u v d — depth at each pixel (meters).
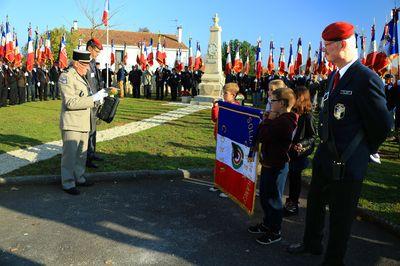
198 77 26.23
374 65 13.81
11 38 20.55
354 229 5.11
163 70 25.67
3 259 3.99
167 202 5.85
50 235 4.59
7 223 4.87
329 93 3.78
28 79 20.38
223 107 5.75
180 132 12.05
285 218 5.43
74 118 5.89
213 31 22.78
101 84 7.63
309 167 8.06
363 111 3.53
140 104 21.31
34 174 6.65
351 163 3.62
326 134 3.76
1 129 11.15
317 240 4.27
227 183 5.72
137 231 4.80
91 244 4.41
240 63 27.48
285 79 22.19
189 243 4.54
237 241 4.64
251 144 4.92
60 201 5.68
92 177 6.64
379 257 4.36
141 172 6.96
